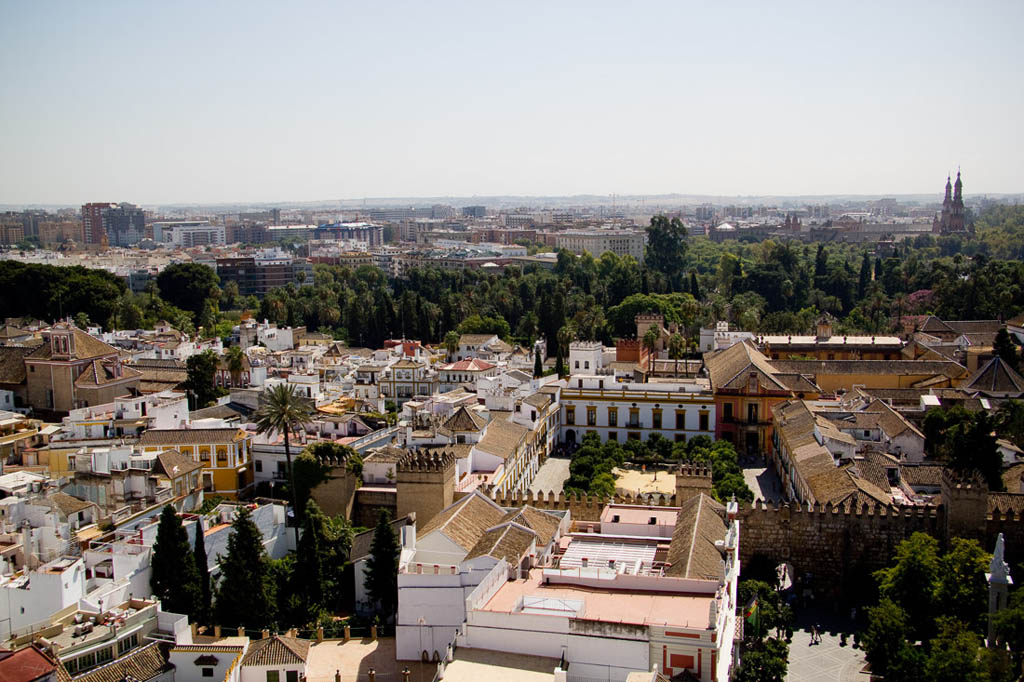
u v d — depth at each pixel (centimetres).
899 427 16050
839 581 12369
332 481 14038
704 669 6806
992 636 8688
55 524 11431
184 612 10506
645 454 18312
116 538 11650
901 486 13900
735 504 10775
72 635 9025
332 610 11631
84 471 13438
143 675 8769
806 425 16825
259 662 9175
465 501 11250
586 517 12288
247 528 10900
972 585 9975
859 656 10506
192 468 14250
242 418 18212
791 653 10606
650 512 10719
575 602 7575
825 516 12400
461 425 15412
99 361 18588
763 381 19738
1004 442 15450
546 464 19012
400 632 9462
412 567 9756
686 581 7938
